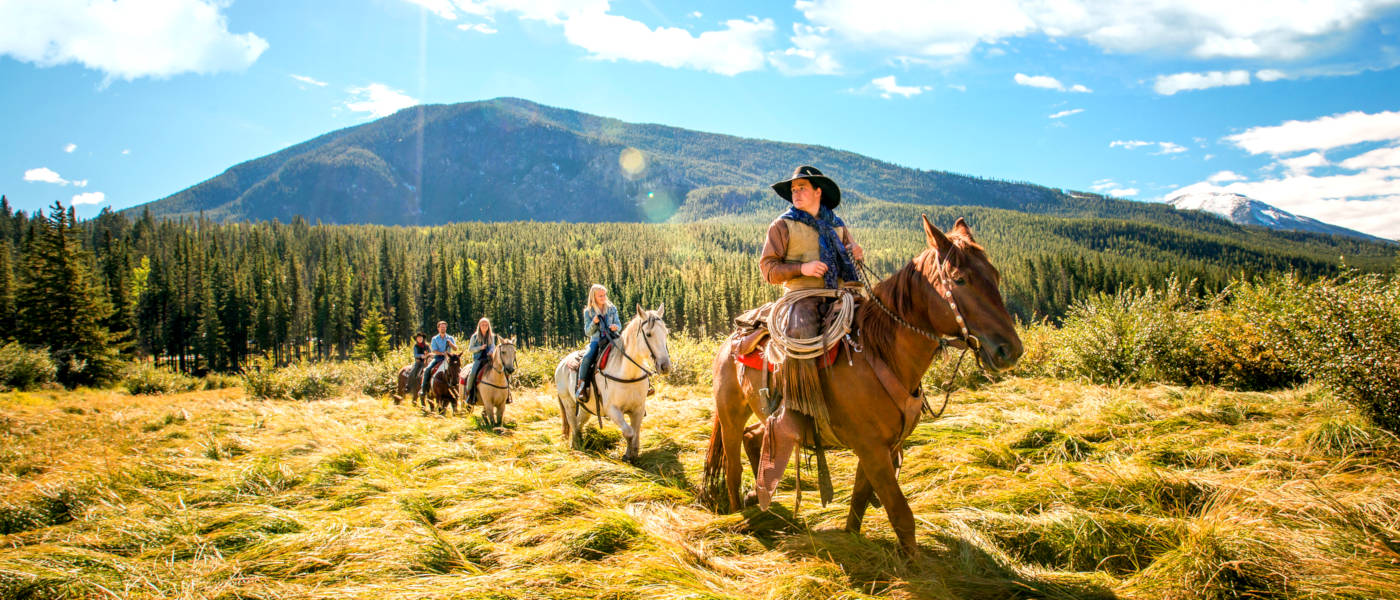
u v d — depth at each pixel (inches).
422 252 6127.0
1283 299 332.2
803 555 136.6
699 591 112.5
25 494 177.3
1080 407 285.7
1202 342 376.8
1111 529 140.0
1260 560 117.4
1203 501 158.6
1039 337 484.4
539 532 147.9
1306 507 141.9
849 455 219.5
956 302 116.2
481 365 382.0
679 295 3843.5
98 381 1323.8
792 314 137.1
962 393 362.0
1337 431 197.0
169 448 272.7
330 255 4584.2
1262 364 349.1
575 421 283.7
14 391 853.2
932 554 134.4
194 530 149.0
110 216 4217.5
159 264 2861.7
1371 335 213.8
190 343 2731.3
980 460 205.6
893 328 128.1
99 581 116.7
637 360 262.5
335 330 3243.1
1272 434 215.8
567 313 3865.7
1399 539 130.6
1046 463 198.7
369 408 485.7
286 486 197.5
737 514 164.4
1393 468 176.6
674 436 282.5
